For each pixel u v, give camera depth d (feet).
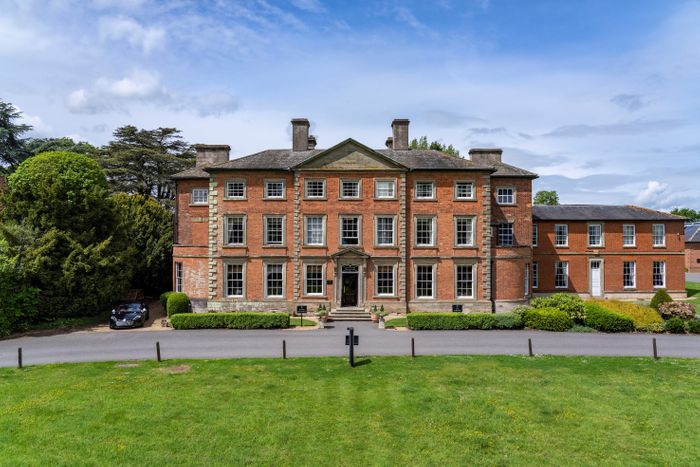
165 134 177.37
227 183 107.76
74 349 72.13
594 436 40.09
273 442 38.40
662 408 46.24
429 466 34.88
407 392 50.24
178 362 63.41
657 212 134.62
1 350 71.97
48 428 40.78
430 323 87.04
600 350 70.03
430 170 107.24
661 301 102.32
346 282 107.86
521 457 36.37
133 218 131.85
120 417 43.27
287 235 107.55
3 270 85.15
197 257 109.19
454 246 107.34
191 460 35.37
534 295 127.65
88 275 96.53
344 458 35.91
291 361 63.62
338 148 107.34
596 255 128.88
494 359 64.44
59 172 102.42
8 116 150.71
